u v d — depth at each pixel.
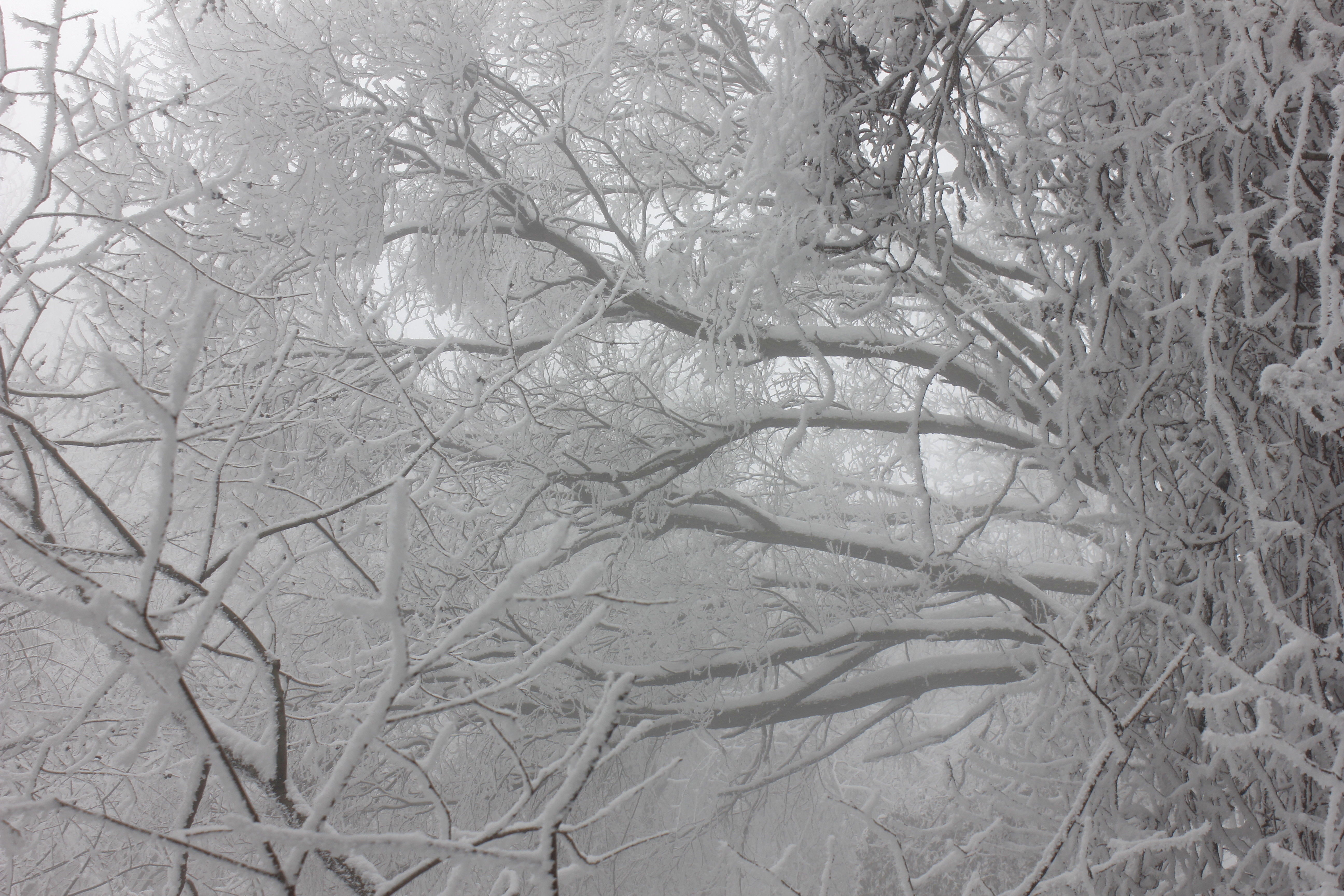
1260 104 2.82
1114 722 2.38
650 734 7.28
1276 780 3.37
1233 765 3.21
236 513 5.77
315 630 6.82
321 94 5.26
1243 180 3.34
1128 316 3.66
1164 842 2.28
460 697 2.01
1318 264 3.04
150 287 4.66
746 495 7.90
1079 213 3.68
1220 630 3.61
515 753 2.02
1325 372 2.37
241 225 4.84
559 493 6.91
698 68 6.13
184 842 1.52
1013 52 6.28
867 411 7.02
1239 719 3.24
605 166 6.58
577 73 5.95
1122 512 3.59
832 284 5.86
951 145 4.17
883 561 7.27
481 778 7.31
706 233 4.50
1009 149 3.62
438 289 5.62
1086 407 3.58
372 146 5.28
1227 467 3.50
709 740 7.48
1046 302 3.70
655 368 7.09
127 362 4.28
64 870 4.19
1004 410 5.79
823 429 8.31
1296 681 2.81
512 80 6.14
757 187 3.65
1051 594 8.53
